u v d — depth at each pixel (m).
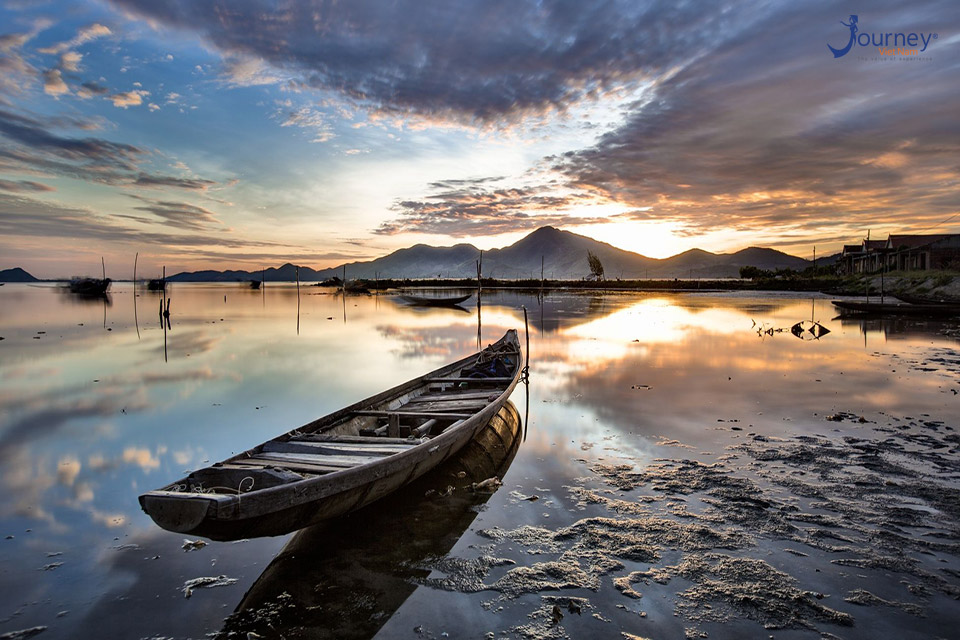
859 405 10.66
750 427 9.27
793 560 5.02
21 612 4.47
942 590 4.51
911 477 6.87
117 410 11.59
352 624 4.29
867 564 4.92
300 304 56.38
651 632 4.09
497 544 5.47
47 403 12.24
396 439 6.73
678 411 10.42
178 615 4.44
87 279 81.19
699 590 4.60
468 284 112.56
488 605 4.48
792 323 28.22
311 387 14.12
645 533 5.61
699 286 83.94
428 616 4.35
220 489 5.09
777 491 6.56
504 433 8.95
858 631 4.03
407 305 54.31
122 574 5.06
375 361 18.39
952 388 12.12
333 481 5.09
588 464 7.67
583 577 4.84
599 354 17.92
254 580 4.96
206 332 28.12
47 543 5.66
